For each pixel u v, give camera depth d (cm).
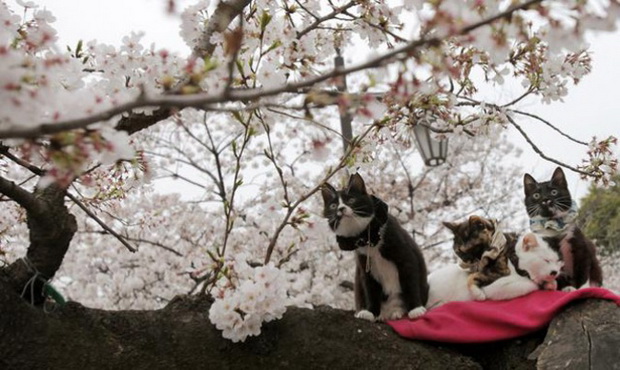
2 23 236
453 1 175
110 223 841
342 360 345
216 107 168
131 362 320
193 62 227
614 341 340
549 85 382
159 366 324
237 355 336
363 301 441
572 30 178
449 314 378
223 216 848
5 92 155
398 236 419
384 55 161
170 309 345
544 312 362
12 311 308
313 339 348
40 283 324
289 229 758
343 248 424
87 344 316
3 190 295
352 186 425
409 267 414
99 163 300
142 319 336
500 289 390
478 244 427
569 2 171
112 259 881
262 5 350
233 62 154
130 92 291
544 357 347
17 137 152
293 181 836
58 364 307
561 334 352
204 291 356
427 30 171
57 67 188
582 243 434
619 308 357
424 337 367
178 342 332
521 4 163
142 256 862
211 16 333
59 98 175
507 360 363
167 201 873
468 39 182
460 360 363
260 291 327
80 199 378
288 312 358
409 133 362
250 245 802
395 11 343
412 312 398
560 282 425
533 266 392
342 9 346
